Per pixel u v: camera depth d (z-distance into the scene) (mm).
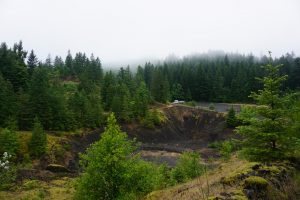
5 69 87750
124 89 103250
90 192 14969
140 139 85062
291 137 15898
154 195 15711
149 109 103688
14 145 56094
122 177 14930
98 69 131625
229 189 10555
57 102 75375
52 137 68188
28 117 70000
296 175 13531
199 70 142750
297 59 133625
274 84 16875
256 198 10125
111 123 16234
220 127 93875
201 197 10570
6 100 66375
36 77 76750
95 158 15227
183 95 138750
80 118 80250
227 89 136875
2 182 30094
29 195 33094
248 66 157500
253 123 16766
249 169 12234
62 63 155375
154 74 120188
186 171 28547
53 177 45312
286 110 16312
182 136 93875
